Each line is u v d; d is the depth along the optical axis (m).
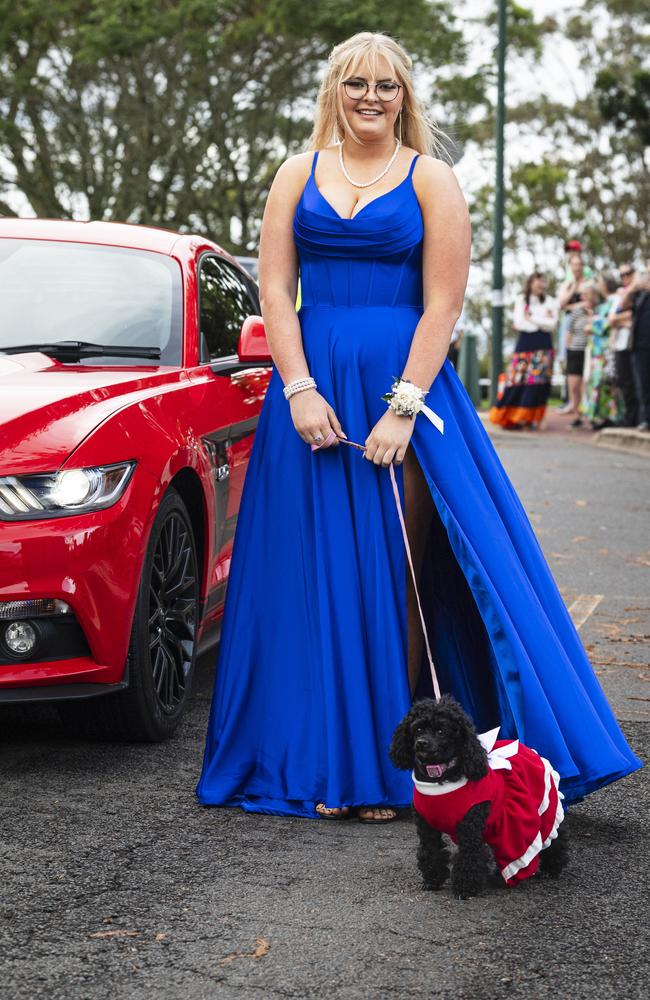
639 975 2.63
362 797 3.58
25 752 4.19
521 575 3.58
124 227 5.60
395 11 27.17
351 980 2.60
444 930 2.85
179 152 27.52
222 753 3.76
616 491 11.35
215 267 5.81
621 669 5.45
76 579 3.81
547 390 18.50
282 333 3.72
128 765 4.07
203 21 26.52
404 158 3.75
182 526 4.46
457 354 21.77
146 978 2.60
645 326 15.86
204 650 4.88
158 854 3.31
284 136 28.95
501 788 3.02
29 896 3.01
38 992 2.53
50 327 4.81
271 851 3.34
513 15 36.75
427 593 3.87
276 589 3.75
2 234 5.30
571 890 3.10
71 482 3.83
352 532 3.67
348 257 3.70
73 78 27.31
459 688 3.89
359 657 3.62
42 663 3.84
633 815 3.67
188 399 4.57
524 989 2.56
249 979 2.60
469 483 3.62
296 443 3.75
